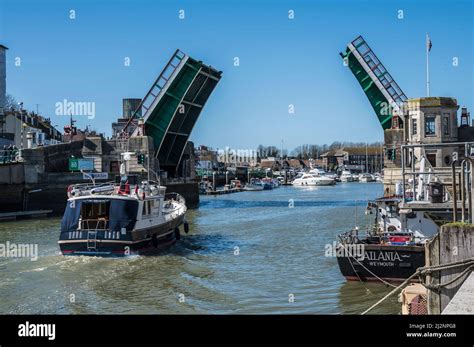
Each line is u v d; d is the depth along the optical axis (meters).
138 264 21.39
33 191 43.75
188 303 16.05
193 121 50.75
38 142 65.88
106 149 48.88
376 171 170.00
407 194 21.69
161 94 46.22
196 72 44.97
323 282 18.81
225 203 60.56
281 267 21.59
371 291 17.22
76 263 21.25
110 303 15.96
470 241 9.27
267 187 103.81
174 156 53.41
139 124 47.81
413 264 17.34
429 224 19.02
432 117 42.34
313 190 96.56
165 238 25.53
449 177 21.64
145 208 23.56
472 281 9.20
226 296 16.95
